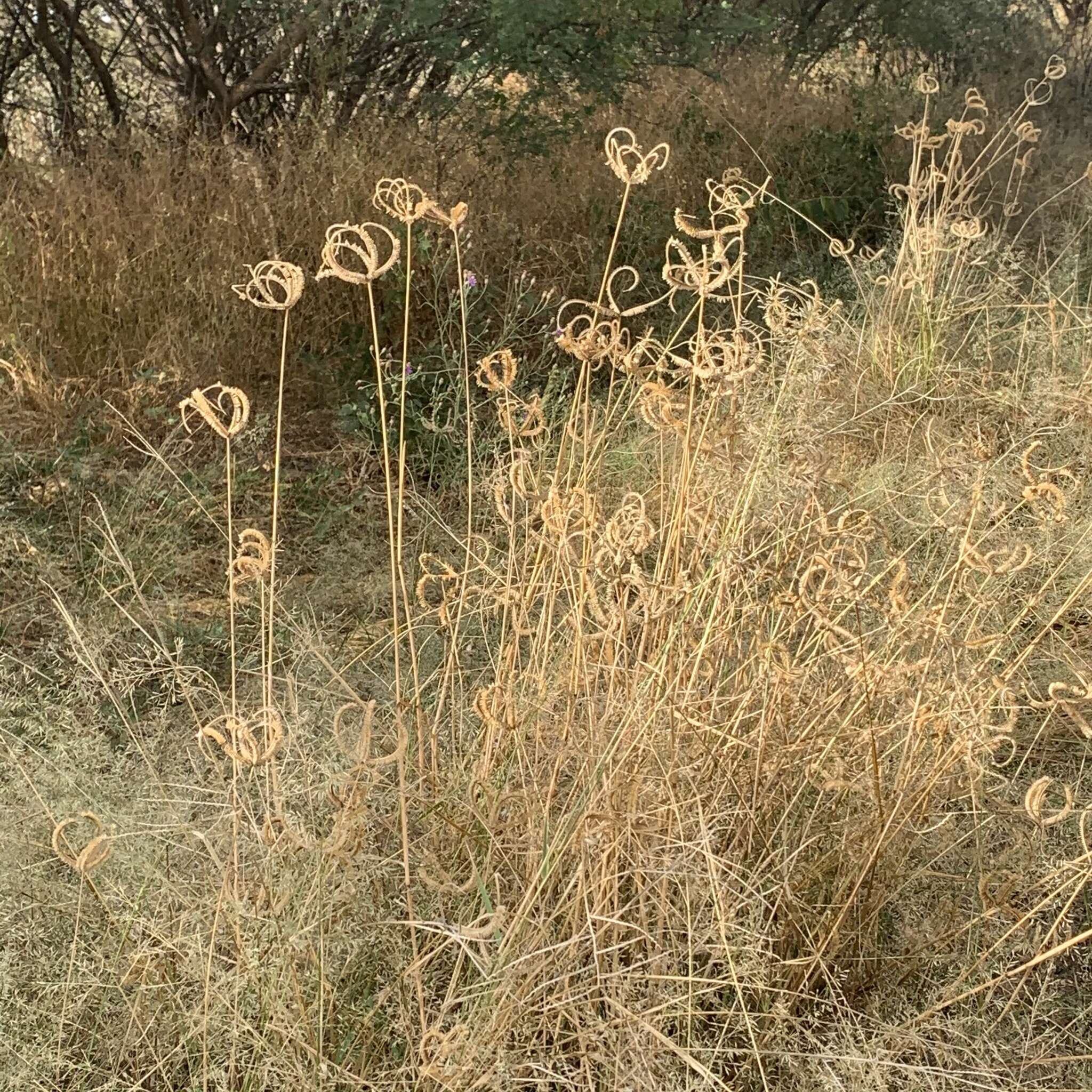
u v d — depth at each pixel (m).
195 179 5.31
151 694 2.78
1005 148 6.94
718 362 2.42
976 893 2.18
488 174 5.84
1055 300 4.12
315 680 2.78
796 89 7.46
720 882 1.85
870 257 5.44
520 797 2.02
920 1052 1.89
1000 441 3.80
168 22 6.41
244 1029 1.78
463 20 6.04
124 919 1.95
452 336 4.60
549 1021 1.80
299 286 1.67
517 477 2.14
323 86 6.12
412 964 1.81
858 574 2.09
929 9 9.10
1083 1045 1.99
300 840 1.79
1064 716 2.81
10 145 6.28
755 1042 1.80
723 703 2.07
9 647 3.05
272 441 4.45
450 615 2.52
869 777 2.10
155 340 4.70
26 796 2.22
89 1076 1.87
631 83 6.32
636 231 5.48
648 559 2.70
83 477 3.80
